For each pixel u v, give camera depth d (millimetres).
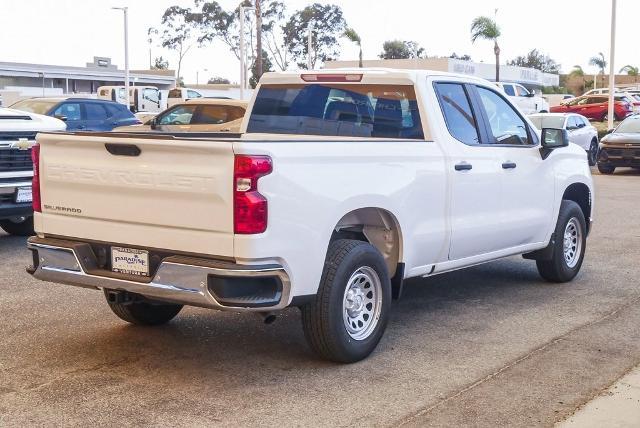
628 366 6266
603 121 47281
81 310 7703
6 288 8523
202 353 6484
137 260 5852
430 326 7348
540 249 8750
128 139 5695
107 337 6867
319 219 5797
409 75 7207
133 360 6293
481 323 7461
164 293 5613
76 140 5969
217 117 15703
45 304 7898
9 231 11695
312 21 63094
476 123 7703
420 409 5391
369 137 7367
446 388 5773
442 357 6457
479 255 7758
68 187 6113
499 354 6547
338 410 5363
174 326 7227
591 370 6168
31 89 57281
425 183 6887
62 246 6109
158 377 5938
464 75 7742
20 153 10141
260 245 5418
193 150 5469
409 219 6738
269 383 5832
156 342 6750
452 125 7422
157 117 16281
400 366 6230
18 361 6242
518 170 8062
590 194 9352
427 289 8828
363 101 7484
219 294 5430
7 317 7434
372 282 6359
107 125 20328
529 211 8289
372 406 5434
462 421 5191
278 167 5516
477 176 7492
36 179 6316
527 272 9719
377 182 6375
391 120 7332
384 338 6957
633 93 56906
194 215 5539
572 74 90312
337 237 6797
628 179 21969
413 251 6852
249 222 5375
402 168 6660
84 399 5500
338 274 5973
